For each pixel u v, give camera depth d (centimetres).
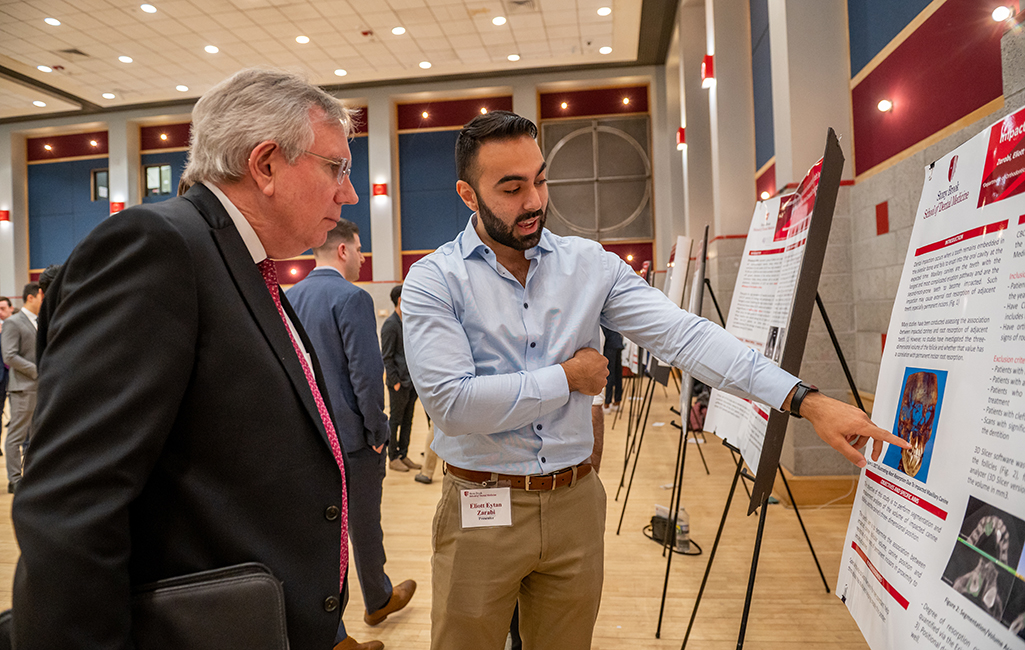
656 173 1082
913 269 121
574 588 125
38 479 66
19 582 63
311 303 216
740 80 605
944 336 101
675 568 278
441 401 114
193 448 78
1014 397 80
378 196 1126
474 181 120
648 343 134
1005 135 94
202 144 89
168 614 73
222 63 997
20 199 1255
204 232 82
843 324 369
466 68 1061
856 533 119
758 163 583
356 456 215
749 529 322
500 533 121
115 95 1127
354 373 208
